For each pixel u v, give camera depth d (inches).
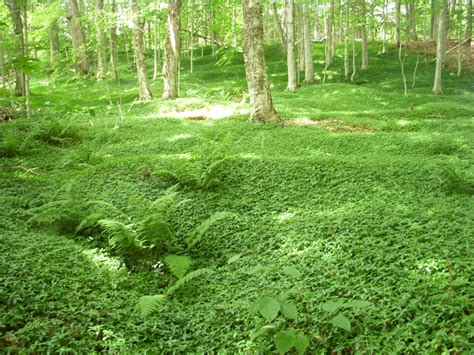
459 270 222.1
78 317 221.6
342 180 422.9
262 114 673.6
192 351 209.6
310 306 216.5
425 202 344.8
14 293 227.3
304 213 359.6
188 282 278.4
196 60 1660.9
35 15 1100.5
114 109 913.5
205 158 478.3
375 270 242.4
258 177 443.5
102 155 550.0
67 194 362.0
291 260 283.7
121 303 242.5
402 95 965.8
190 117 786.2
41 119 681.0
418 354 167.2
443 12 960.9
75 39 1339.8
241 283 271.4
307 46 1198.9
